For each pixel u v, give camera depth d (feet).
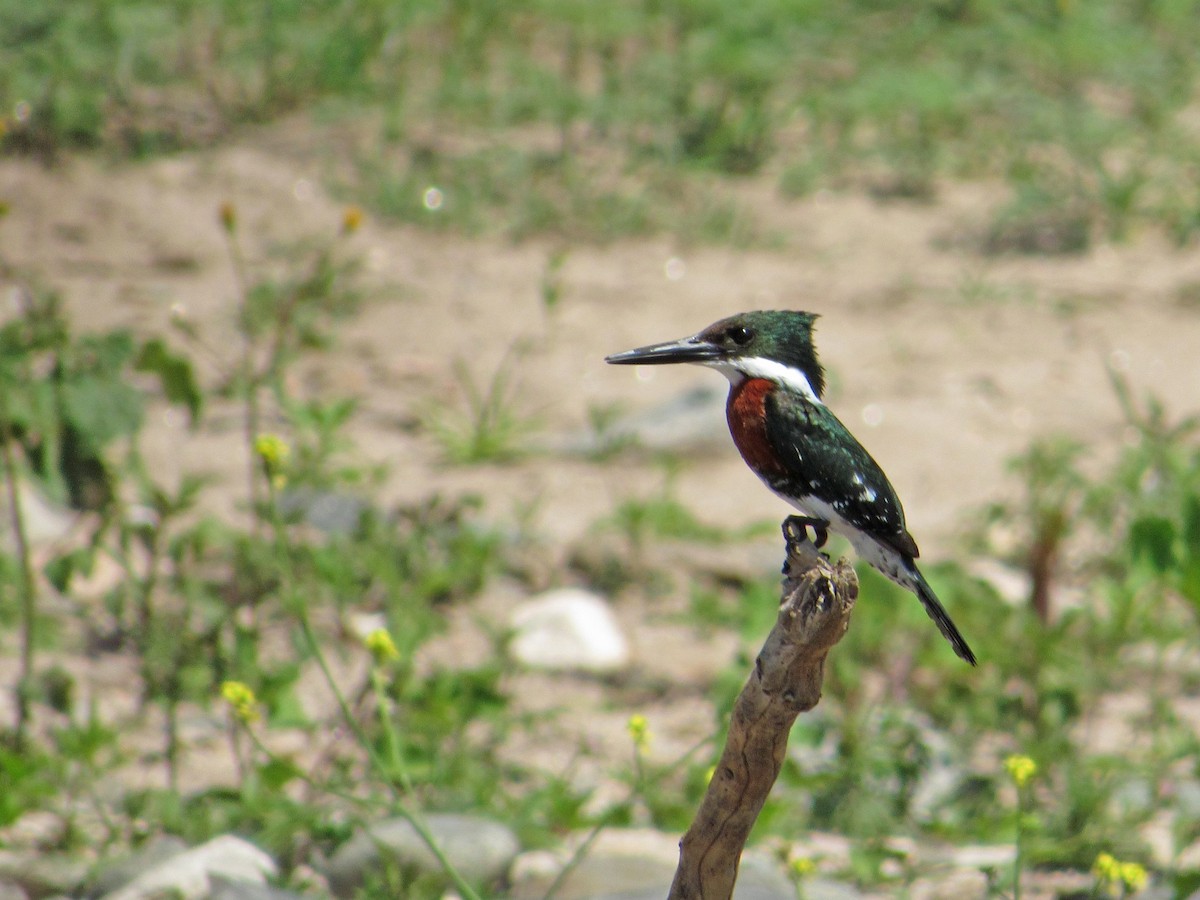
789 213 66.13
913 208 67.10
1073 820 28.50
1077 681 33.27
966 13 84.79
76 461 31.04
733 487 45.85
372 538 38.04
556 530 42.60
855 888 26.94
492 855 26.04
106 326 51.52
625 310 56.90
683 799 30.09
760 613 35.37
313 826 26.61
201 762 31.27
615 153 69.72
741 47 75.61
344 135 68.13
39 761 28.48
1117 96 78.48
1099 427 48.93
